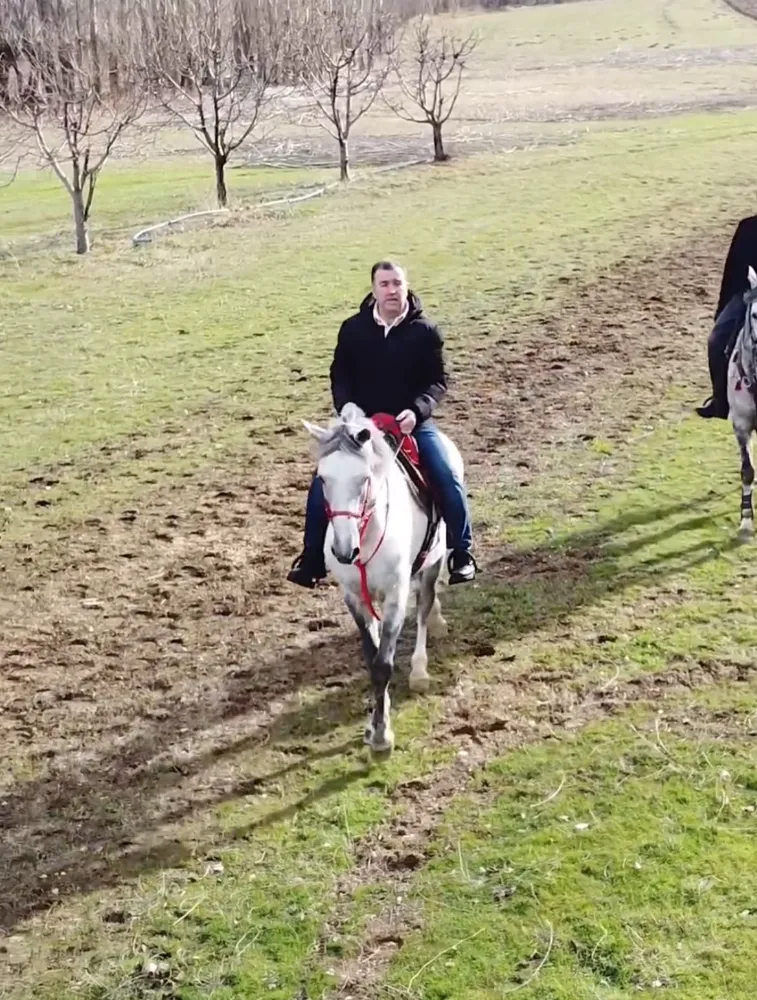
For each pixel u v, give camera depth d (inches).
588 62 1795.0
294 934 191.6
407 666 273.3
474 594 304.3
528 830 210.4
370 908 195.6
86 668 285.6
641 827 207.3
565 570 313.9
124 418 454.9
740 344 301.1
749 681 252.7
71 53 860.0
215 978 183.8
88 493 390.6
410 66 1505.9
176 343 540.7
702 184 785.6
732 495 353.1
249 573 330.3
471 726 245.6
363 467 203.2
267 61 1130.0
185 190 949.8
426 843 211.0
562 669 264.8
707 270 606.2
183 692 271.6
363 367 234.4
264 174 1017.5
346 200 821.9
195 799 230.4
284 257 673.6
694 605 287.7
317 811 223.0
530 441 415.2
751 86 1379.2
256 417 450.3
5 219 879.1
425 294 587.5
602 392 457.7
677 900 188.9
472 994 175.2
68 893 205.8
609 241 664.4
